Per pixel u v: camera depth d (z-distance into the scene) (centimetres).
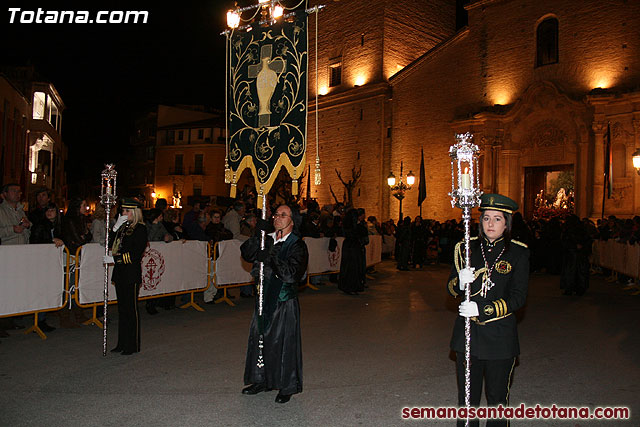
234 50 672
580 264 1297
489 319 379
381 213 3133
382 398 549
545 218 2447
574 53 2380
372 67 3262
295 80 621
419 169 2975
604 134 2203
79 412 499
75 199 886
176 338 805
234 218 1241
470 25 2780
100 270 901
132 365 657
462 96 2798
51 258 827
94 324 896
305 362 682
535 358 713
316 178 602
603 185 2202
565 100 2345
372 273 1769
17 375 612
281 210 533
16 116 3097
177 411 505
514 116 2541
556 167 2452
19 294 785
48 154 4000
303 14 623
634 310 1093
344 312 1048
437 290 1383
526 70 2556
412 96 3041
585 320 982
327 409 516
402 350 746
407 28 3331
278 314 528
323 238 1441
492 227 391
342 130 3422
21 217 870
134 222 711
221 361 679
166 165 5766
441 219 2838
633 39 2205
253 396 551
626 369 661
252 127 648
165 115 5928
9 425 466
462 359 399
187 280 1049
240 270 1173
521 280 385
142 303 1138
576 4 2383
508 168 2562
